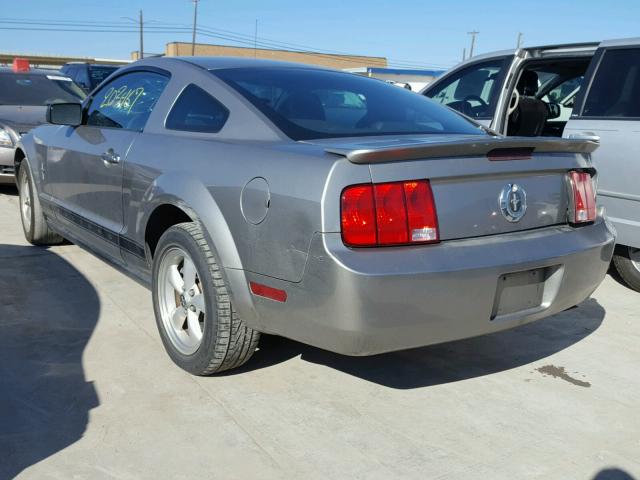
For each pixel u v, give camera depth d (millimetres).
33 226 5367
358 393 3158
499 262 2672
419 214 2557
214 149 3102
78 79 16156
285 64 3809
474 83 5969
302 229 2557
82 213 4348
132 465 2512
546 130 6156
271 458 2586
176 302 3379
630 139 4504
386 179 2512
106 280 4723
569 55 5215
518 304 2871
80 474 2443
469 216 2689
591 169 3213
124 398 3018
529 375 3426
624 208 4566
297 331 2727
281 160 2721
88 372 3268
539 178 2951
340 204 2484
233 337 3033
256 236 2752
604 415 3027
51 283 4621
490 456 2658
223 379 3248
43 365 3328
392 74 20188
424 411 3008
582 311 4438
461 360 3588
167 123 3568
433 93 6395
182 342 3312
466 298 2623
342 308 2486
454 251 2611
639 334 4039
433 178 2592
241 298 2873
